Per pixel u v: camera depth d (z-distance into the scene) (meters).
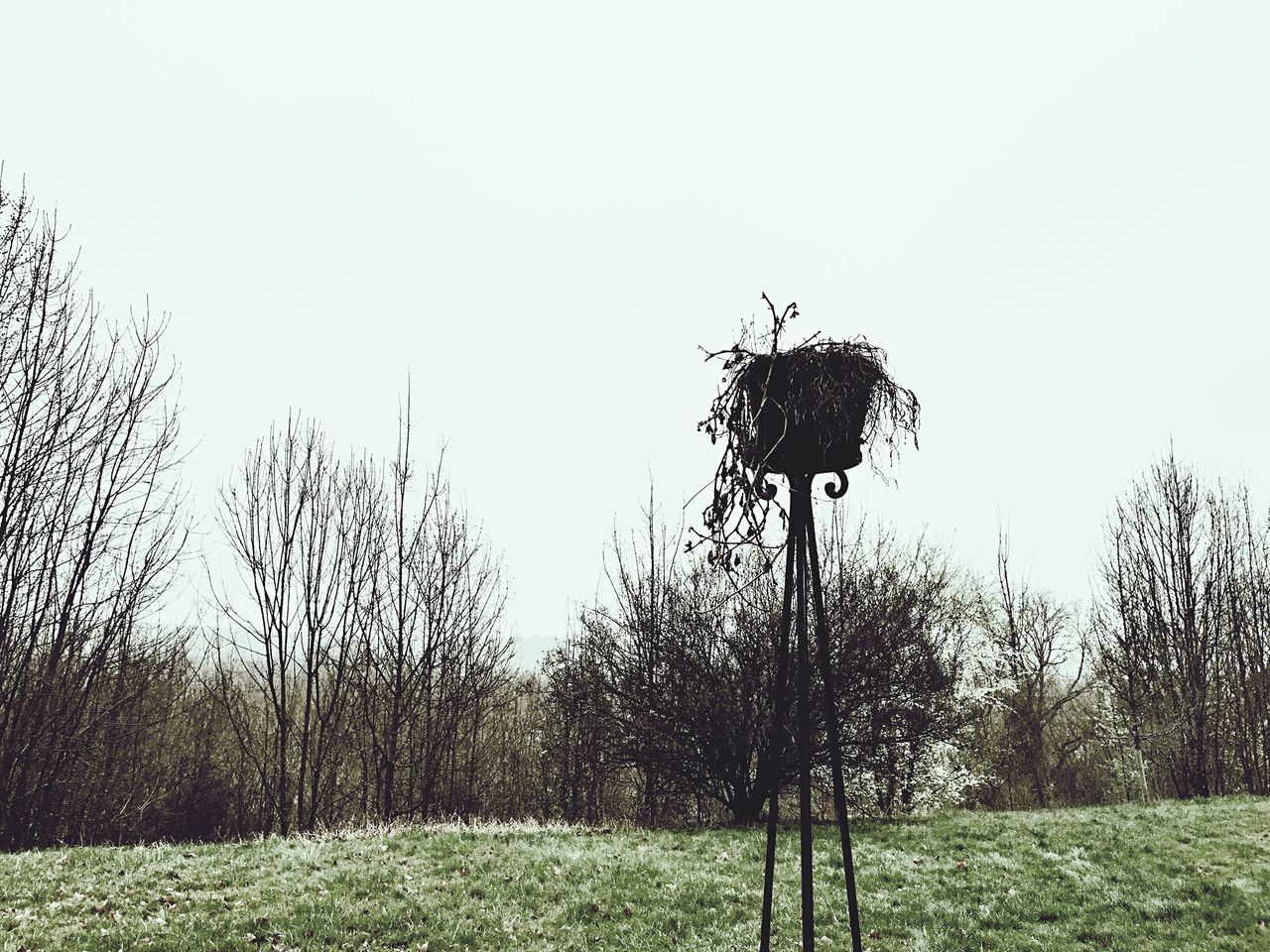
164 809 28.28
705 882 12.08
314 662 24.16
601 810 29.98
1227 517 29.56
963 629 30.66
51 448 19.77
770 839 5.57
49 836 23.08
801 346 5.30
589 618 23.00
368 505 25.94
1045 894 11.52
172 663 26.08
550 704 26.02
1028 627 37.47
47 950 8.88
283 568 24.12
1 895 10.44
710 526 5.45
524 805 32.78
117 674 24.16
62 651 20.58
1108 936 10.07
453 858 13.11
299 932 9.72
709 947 9.62
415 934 9.89
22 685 19.59
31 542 19.66
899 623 21.38
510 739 33.59
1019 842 14.48
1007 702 35.78
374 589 25.38
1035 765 35.84
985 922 10.63
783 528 5.52
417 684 25.94
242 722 28.89
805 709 5.23
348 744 27.14
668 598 22.23
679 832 16.92
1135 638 29.83
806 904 5.09
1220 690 28.39
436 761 26.23
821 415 5.12
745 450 5.36
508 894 11.43
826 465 5.32
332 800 27.64
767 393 5.20
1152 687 29.31
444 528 27.67
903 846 14.64
